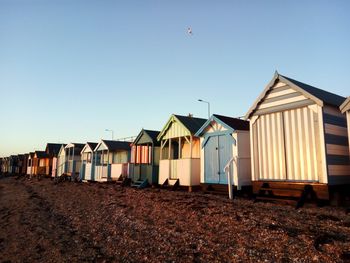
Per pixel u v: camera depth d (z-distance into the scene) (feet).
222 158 46.93
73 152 108.27
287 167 37.83
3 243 30.14
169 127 60.44
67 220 37.70
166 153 65.05
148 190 55.42
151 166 63.67
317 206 33.12
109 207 41.63
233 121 49.16
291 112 38.37
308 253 19.01
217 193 47.03
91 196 54.95
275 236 22.33
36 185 101.04
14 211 49.11
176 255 21.58
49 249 26.37
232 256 20.17
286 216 27.84
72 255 24.18
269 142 40.27
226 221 27.40
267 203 36.04
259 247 20.93
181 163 55.72
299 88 37.11
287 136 38.40
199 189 53.93
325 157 34.14
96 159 91.25
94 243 26.81
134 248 24.18
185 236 25.23
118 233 28.81
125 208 39.29
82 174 98.27
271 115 40.55
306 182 35.68
